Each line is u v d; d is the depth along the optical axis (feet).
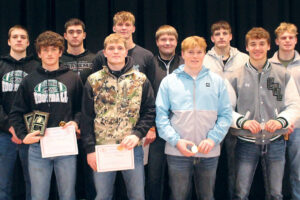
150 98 7.18
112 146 6.83
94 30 10.33
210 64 9.09
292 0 10.57
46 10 10.30
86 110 6.94
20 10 10.26
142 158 7.16
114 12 10.43
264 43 7.50
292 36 8.63
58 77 7.29
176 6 10.61
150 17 10.36
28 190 8.27
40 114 7.04
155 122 7.40
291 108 7.48
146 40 10.36
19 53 8.51
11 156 8.41
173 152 7.13
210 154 7.06
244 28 10.52
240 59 9.12
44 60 7.22
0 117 8.03
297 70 8.69
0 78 8.20
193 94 7.11
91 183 8.89
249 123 7.22
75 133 7.07
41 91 7.15
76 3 10.28
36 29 10.30
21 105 7.22
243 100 7.65
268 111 7.53
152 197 8.60
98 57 8.30
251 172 7.63
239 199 7.68
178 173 7.13
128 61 7.16
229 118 7.13
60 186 7.22
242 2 10.50
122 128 6.93
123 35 8.55
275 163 7.56
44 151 6.95
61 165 7.13
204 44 7.17
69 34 8.79
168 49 8.63
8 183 8.44
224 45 9.09
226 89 7.25
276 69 7.66
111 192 7.13
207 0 10.40
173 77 7.30
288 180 9.94
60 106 7.16
